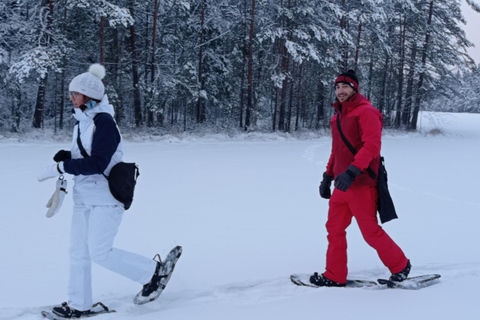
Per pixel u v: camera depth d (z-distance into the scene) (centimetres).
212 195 682
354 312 249
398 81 3259
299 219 541
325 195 352
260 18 2223
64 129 1925
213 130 2142
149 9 2164
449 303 262
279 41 2320
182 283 323
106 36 1998
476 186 840
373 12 2475
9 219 509
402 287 300
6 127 1861
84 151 250
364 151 288
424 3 3162
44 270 349
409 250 421
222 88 2527
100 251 253
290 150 1530
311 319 240
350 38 2436
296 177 900
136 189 717
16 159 1057
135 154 1256
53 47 1664
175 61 2322
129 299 290
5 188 700
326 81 2644
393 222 537
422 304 261
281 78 2236
